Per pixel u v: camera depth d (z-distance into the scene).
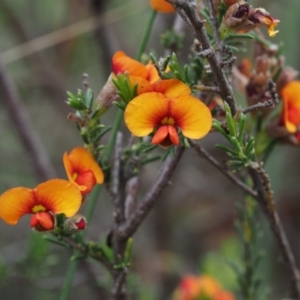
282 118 0.34
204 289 0.40
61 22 0.56
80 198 0.30
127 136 0.48
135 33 0.62
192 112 0.30
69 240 0.33
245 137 0.32
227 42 0.32
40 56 0.56
